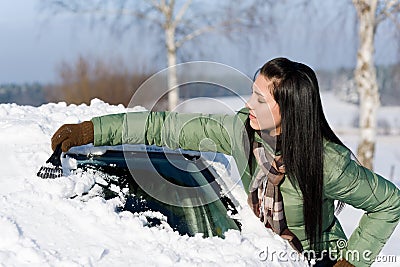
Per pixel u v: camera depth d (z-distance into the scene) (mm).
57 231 2662
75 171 3090
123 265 2541
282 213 2957
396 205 2902
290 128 2713
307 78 2693
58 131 2998
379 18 11336
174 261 2623
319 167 2719
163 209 3012
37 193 2848
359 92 11484
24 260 2459
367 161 11422
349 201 2883
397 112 33906
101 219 2793
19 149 3336
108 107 4660
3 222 2598
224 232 3014
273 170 2873
